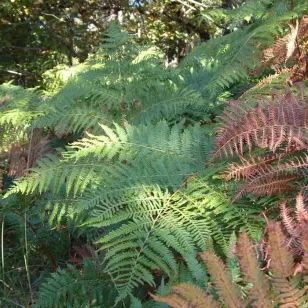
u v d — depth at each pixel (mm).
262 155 1806
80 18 8859
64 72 3762
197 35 8570
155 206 1712
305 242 925
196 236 1562
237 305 980
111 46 2742
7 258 2484
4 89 3217
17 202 2301
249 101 2189
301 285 1219
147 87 2559
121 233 1583
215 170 1766
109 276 1853
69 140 3000
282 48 2641
